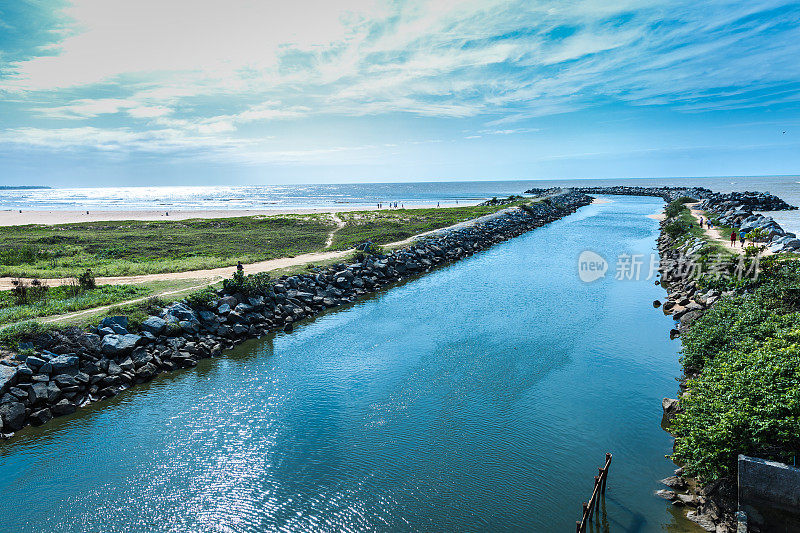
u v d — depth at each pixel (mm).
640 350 27594
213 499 16000
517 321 33250
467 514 15039
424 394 22891
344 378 24969
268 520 15039
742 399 14500
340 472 17266
